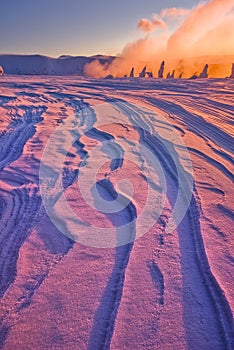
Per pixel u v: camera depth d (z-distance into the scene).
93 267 2.39
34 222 3.05
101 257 2.51
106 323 1.89
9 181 4.08
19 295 2.10
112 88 16.34
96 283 2.21
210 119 7.89
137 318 1.92
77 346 1.74
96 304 2.03
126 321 1.90
